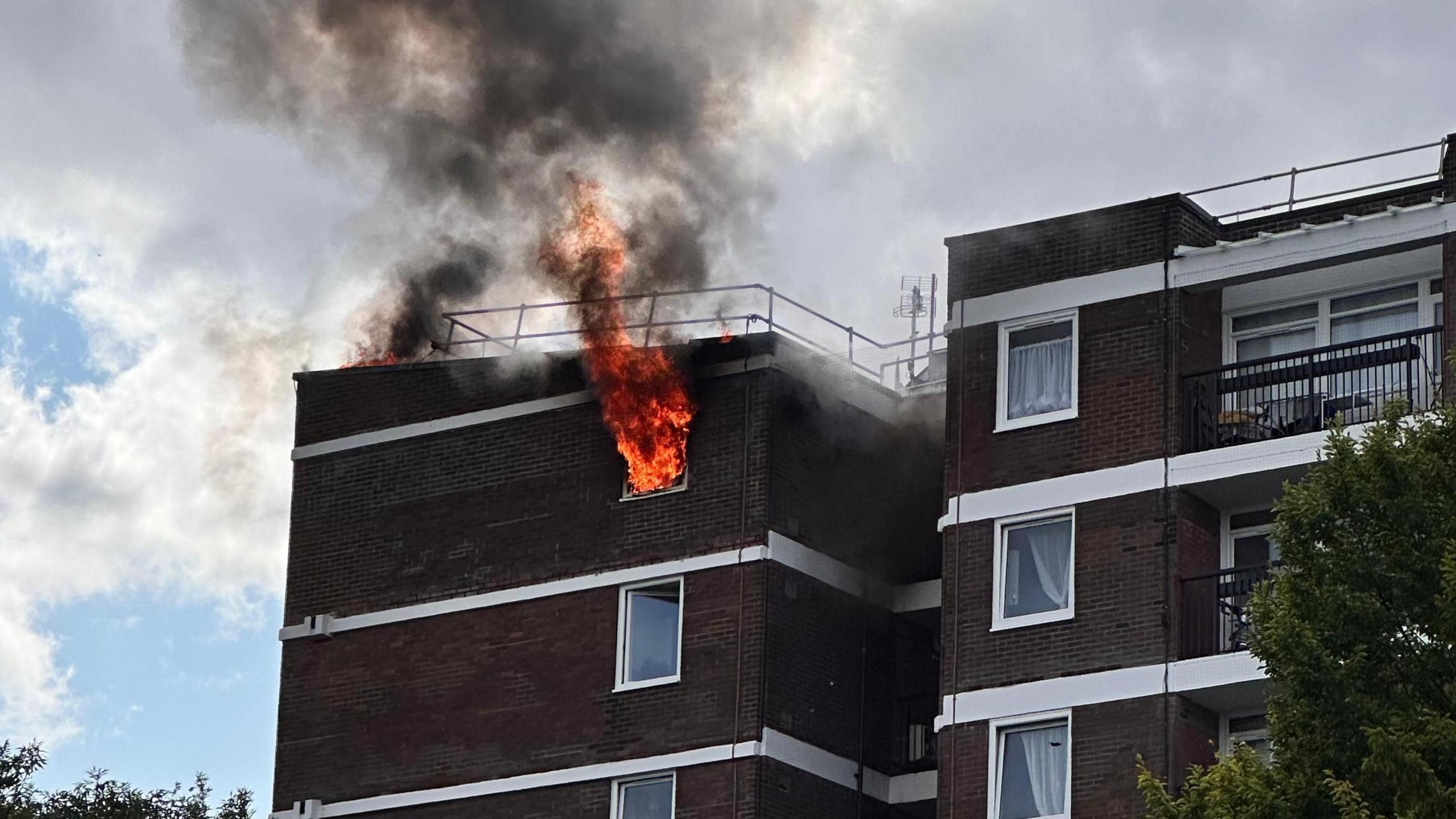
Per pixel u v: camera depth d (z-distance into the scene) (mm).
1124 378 45844
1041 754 44438
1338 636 34156
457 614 52281
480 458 53250
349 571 54125
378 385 55344
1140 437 45250
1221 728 44062
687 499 50250
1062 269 47125
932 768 49594
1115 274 46562
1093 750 43781
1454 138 44750
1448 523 34438
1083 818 43469
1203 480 44406
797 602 49250
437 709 51812
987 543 46125
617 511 51000
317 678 53625
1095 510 45250
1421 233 44375
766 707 48000
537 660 50844
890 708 50281
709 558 49469
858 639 50250
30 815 52031
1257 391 46406
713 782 47812
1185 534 44562
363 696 52875
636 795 48812
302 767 53031
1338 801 32031
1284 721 33969
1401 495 34906
